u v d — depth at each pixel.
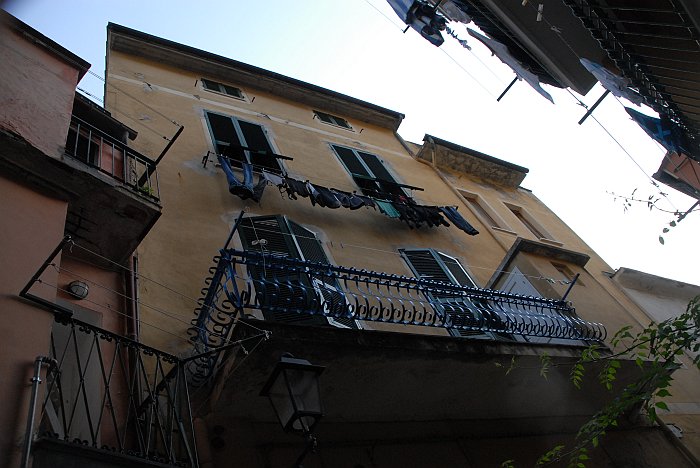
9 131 5.05
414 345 6.22
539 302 8.51
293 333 5.56
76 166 5.63
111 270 6.67
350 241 9.91
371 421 6.73
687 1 6.16
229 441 5.68
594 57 9.00
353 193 11.44
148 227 6.29
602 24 7.31
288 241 9.02
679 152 8.66
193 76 13.47
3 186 4.66
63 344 5.31
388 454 6.43
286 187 9.91
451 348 6.46
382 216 11.30
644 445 8.41
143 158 7.19
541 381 7.46
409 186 12.62
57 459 3.27
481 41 8.62
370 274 7.02
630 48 7.56
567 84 9.57
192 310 7.03
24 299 3.99
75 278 6.17
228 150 10.72
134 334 6.07
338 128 14.63
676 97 7.95
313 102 15.12
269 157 11.17
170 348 6.41
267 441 5.85
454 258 11.02
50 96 5.95
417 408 6.93
